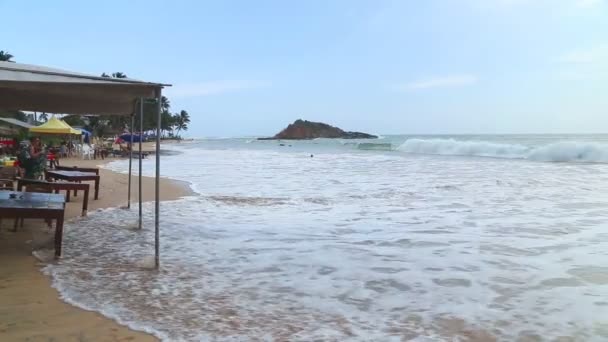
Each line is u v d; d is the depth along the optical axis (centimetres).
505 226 911
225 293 539
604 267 628
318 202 1288
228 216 1062
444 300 516
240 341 410
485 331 433
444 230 884
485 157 3350
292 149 6094
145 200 1316
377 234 858
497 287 555
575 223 929
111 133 7256
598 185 1567
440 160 3033
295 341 411
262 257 700
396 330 436
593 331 430
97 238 809
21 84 541
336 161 3144
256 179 1973
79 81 552
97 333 421
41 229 855
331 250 740
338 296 532
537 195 1346
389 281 583
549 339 415
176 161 3450
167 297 521
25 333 418
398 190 1519
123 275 600
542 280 578
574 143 2989
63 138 4422
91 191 1465
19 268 615
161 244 779
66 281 566
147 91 636
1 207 621
